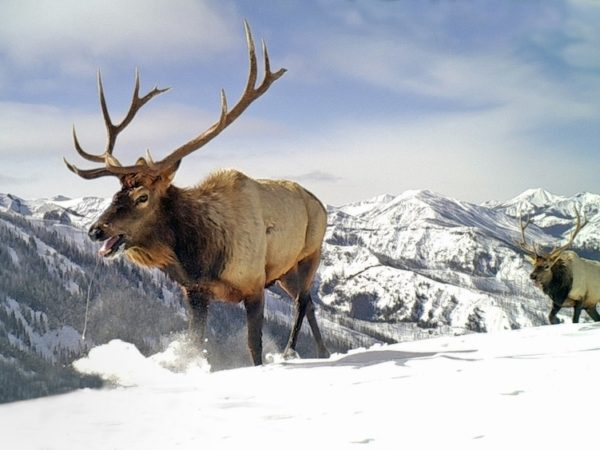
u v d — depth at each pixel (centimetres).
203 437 296
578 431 263
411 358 540
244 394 407
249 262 692
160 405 369
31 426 318
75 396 396
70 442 290
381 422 307
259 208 717
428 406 334
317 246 859
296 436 290
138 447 281
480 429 280
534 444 253
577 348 540
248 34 679
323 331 9100
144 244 651
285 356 813
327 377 464
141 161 645
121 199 633
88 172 626
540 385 358
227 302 706
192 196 676
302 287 846
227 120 671
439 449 258
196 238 662
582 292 1349
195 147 653
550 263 1350
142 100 706
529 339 661
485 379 393
